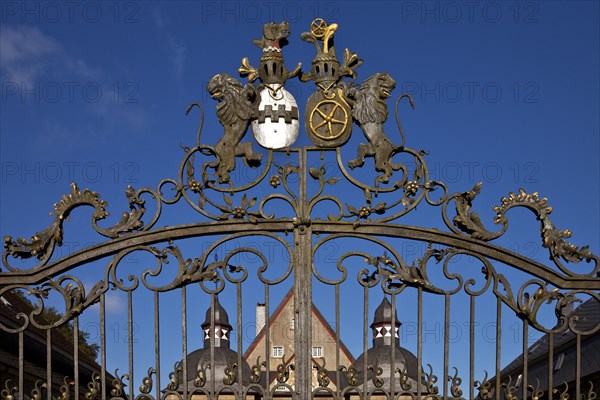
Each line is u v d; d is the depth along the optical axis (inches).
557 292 277.7
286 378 267.1
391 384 267.4
